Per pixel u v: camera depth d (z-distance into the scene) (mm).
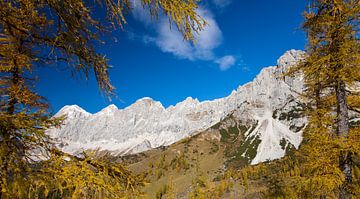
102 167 4773
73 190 4238
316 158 8898
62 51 5465
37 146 4188
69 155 4504
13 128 3912
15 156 3949
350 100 10195
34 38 5277
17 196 3879
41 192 4055
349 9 9188
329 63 9359
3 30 5219
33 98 5180
